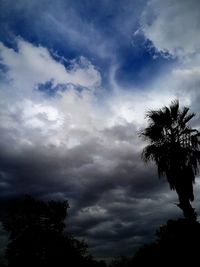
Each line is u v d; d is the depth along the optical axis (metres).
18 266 25.09
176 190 14.37
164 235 12.84
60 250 26.00
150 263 13.12
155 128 16.02
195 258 11.41
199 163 14.84
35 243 25.95
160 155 15.29
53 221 27.41
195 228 12.18
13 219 26.72
